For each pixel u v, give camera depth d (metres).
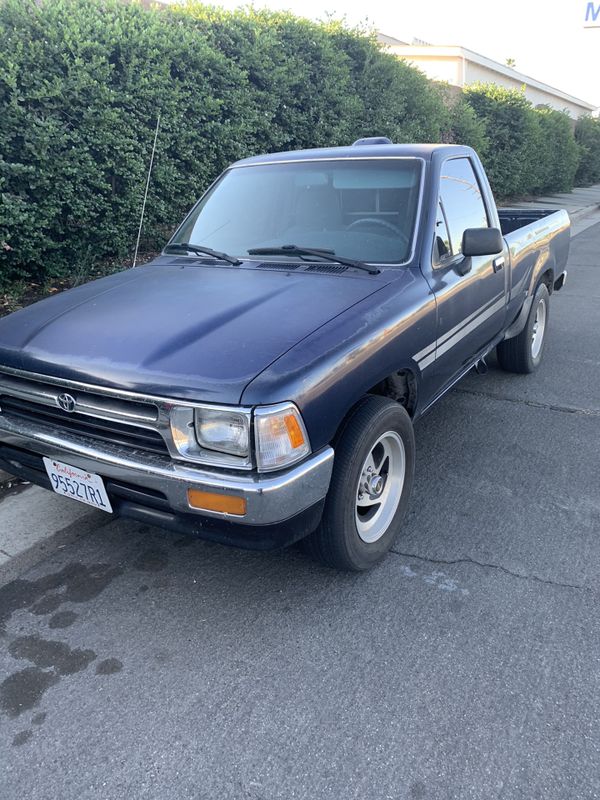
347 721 2.33
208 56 7.38
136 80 6.64
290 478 2.41
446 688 2.46
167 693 2.48
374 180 3.71
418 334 3.21
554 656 2.60
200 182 7.80
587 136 28.14
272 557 3.29
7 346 2.93
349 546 2.89
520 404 5.21
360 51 10.91
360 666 2.58
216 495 2.38
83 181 6.44
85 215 6.50
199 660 2.63
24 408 2.88
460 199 4.04
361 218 3.62
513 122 18.11
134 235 7.42
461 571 3.14
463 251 3.55
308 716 2.35
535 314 5.61
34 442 2.82
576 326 7.56
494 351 6.57
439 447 4.46
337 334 2.71
